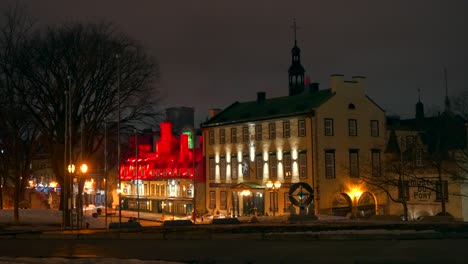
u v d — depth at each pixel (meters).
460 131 62.19
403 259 17.16
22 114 53.84
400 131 74.31
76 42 52.94
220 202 82.19
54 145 54.91
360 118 72.44
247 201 77.00
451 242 21.12
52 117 53.94
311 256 18.59
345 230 26.41
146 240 26.31
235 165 80.38
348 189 70.19
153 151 110.50
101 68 53.81
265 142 75.50
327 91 73.50
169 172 93.94
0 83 53.03
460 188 61.41
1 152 69.62
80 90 53.38
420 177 62.47
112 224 38.41
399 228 27.03
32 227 46.38
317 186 68.12
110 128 57.81
